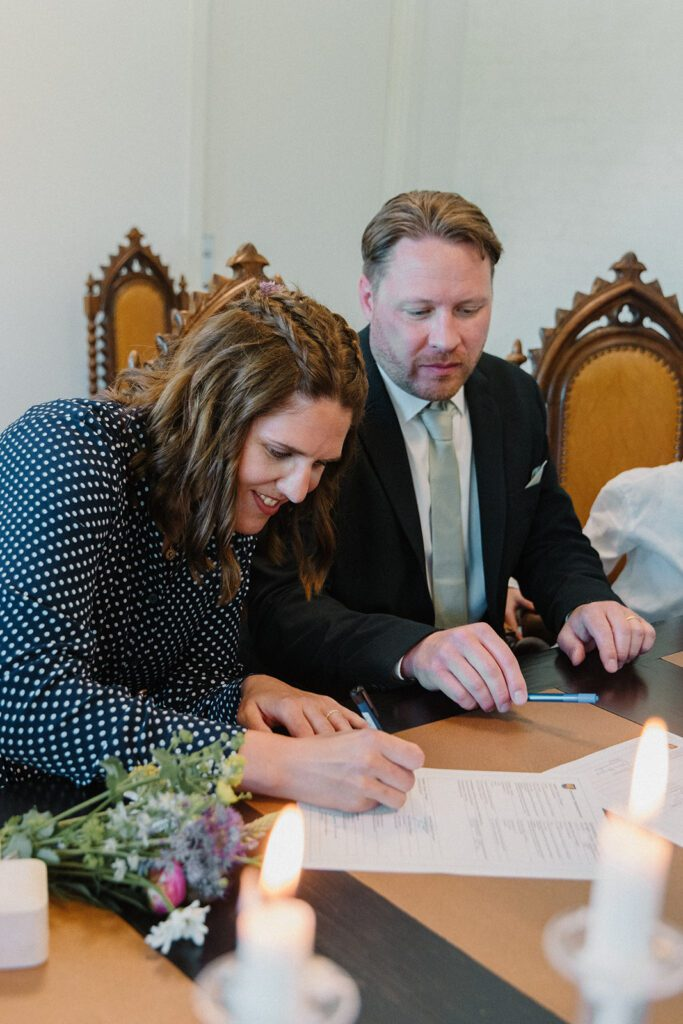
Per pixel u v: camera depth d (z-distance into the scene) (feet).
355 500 5.49
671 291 13.00
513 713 4.21
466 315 5.29
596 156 13.46
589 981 1.90
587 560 5.94
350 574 5.50
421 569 5.59
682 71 12.48
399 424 5.58
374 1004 2.38
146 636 4.16
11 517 3.48
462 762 3.72
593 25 13.21
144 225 12.68
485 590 5.87
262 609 5.13
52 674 3.35
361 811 3.28
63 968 2.44
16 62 11.34
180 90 12.59
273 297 3.84
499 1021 2.34
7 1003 2.32
